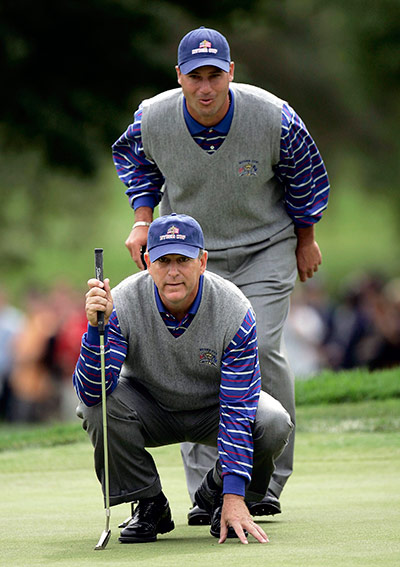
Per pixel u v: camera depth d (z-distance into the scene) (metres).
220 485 16.03
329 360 51.38
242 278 18.56
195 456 18.64
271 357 18.17
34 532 16.61
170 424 16.47
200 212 18.33
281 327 18.47
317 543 14.94
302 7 97.44
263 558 13.85
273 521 17.19
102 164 52.88
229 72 17.56
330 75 104.75
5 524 17.41
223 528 15.28
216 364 15.68
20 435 28.81
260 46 103.12
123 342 15.70
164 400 16.25
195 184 18.14
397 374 33.41
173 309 15.44
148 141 18.27
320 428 27.62
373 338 49.94
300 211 18.73
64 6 48.50
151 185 18.97
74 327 53.53
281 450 15.87
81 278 112.19
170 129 18.00
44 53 49.66
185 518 18.02
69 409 53.41
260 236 18.55
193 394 16.06
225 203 18.23
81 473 23.19
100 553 14.66
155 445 16.72
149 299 15.59
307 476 22.05
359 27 79.81
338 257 135.38
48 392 53.12
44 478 22.58
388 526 16.23
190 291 15.16
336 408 30.17
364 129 109.88
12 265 80.25
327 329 52.41
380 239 146.75
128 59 50.25
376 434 26.73
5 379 53.38
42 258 118.81
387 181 112.50
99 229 97.88
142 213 18.89
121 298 15.68
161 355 15.76
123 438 15.83
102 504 19.50
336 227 150.00
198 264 15.17
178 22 56.72
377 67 83.06
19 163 74.25
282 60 104.38
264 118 17.73
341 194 132.50
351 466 23.08
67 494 20.64
